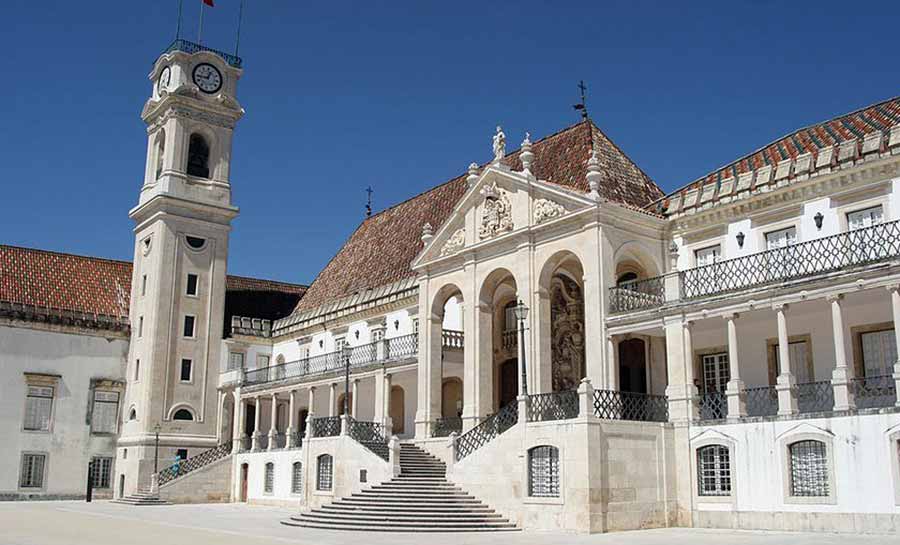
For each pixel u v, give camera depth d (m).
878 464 22.14
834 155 27.19
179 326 52.44
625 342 32.91
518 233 32.59
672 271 30.67
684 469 26.61
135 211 55.47
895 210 25.34
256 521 30.75
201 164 55.88
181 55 55.00
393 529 25.84
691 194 31.75
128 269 58.47
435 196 51.91
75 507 41.28
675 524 26.33
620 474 25.30
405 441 36.41
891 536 21.28
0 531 25.72
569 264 34.50
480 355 34.06
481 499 28.44
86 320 52.06
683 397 27.08
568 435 25.38
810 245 26.55
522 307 28.20
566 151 39.34
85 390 51.47
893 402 24.81
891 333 25.50
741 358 29.23
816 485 23.59
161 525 28.61
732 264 28.58
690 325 27.67
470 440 29.95
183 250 53.38
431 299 37.16
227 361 54.31
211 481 46.28
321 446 37.25
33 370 49.75
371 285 49.44
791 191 28.05
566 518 25.05
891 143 25.62
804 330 27.55
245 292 60.53
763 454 24.75
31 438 49.03
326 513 28.33
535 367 31.58
